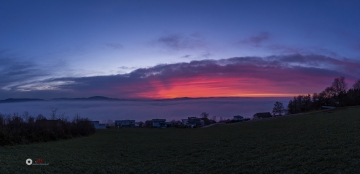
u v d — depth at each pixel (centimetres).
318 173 1348
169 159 2195
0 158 2031
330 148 1828
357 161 1398
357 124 3028
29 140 3497
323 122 3925
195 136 4284
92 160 2161
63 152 2558
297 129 3475
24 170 1694
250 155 2011
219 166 1791
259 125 5388
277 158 1777
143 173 1750
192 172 1711
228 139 3244
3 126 3356
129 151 2728
